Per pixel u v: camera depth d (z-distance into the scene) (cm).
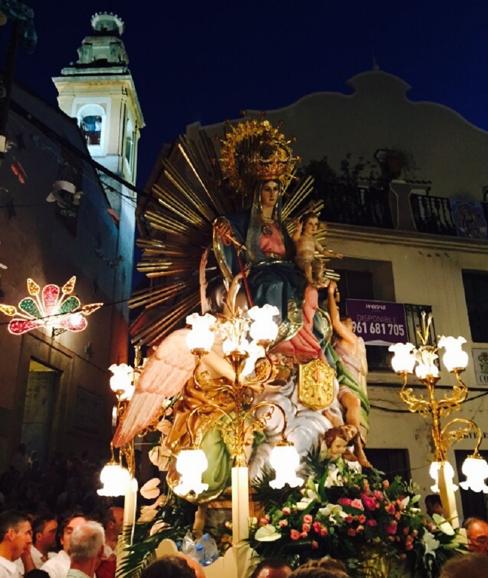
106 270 2345
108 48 3080
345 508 538
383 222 1489
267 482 619
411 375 1338
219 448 656
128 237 2706
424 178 1602
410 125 1636
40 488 1238
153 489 698
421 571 536
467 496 1290
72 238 1997
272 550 516
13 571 469
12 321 1552
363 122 1606
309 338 766
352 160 1562
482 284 1509
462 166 1633
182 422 647
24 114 816
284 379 721
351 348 804
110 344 2312
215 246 805
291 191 1056
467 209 1584
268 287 779
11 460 1500
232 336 542
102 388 2178
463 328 1427
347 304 1358
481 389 1366
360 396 779
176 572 294
